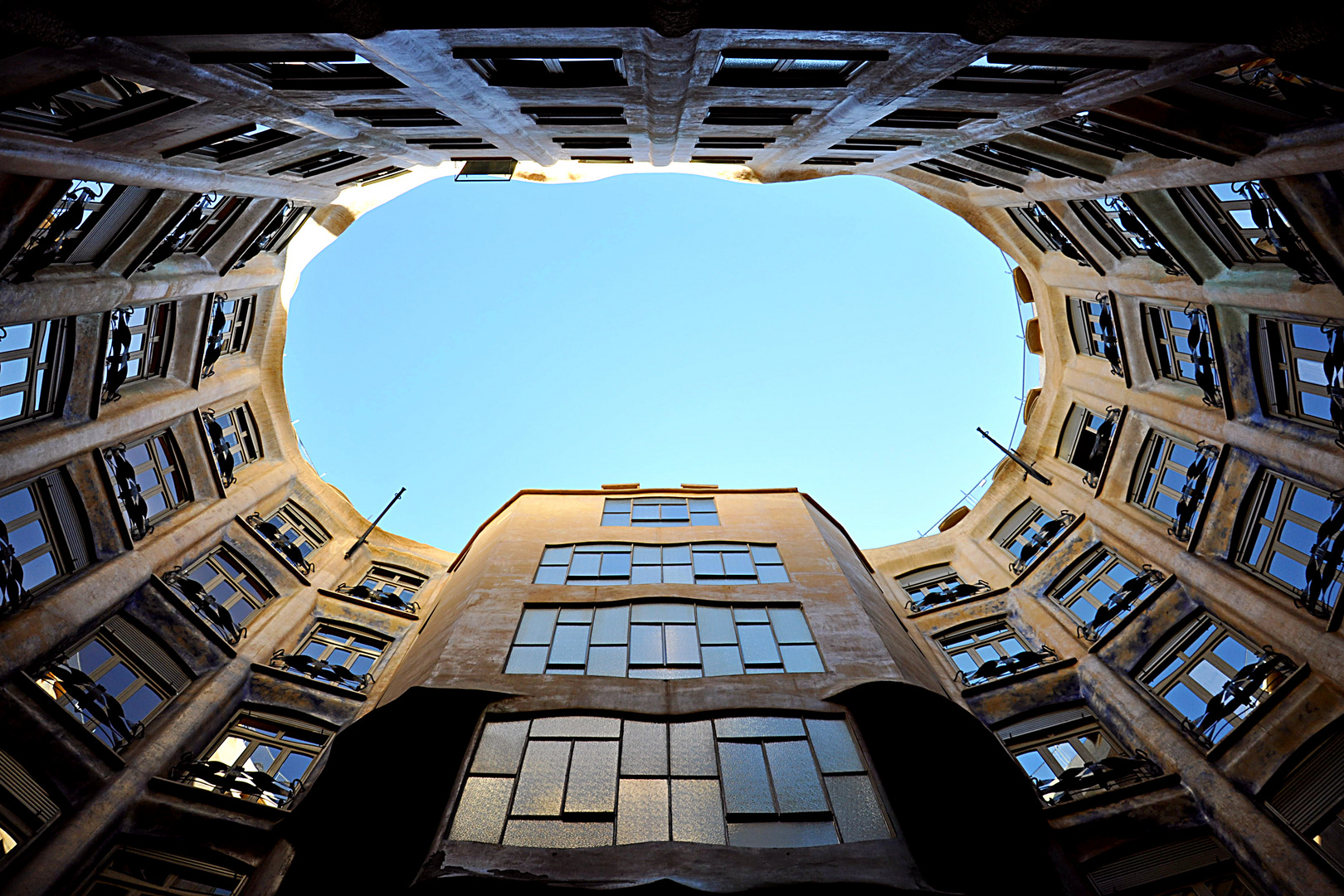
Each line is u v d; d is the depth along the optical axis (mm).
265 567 22047
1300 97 9883
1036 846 12258
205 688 17188
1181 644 17562
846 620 16672
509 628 16438
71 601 14961
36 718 13242
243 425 24594
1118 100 11789
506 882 9750
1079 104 12102
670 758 12695
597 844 11008
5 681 13164
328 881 11250
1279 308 15156
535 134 15055
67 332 15734
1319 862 12164
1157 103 11984
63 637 14445
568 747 12938
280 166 15555
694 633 16391
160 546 18234
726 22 9031
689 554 20016
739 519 22109
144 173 12398
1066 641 20484
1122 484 22000
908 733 13000
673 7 8023
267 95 11023
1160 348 20547
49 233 12922
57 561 15586
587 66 11805
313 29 8164
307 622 22125
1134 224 17453
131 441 18500
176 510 20078
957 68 10195
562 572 19156
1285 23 7930
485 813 11570
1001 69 11555
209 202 17750
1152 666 17812
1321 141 10359
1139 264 19531
